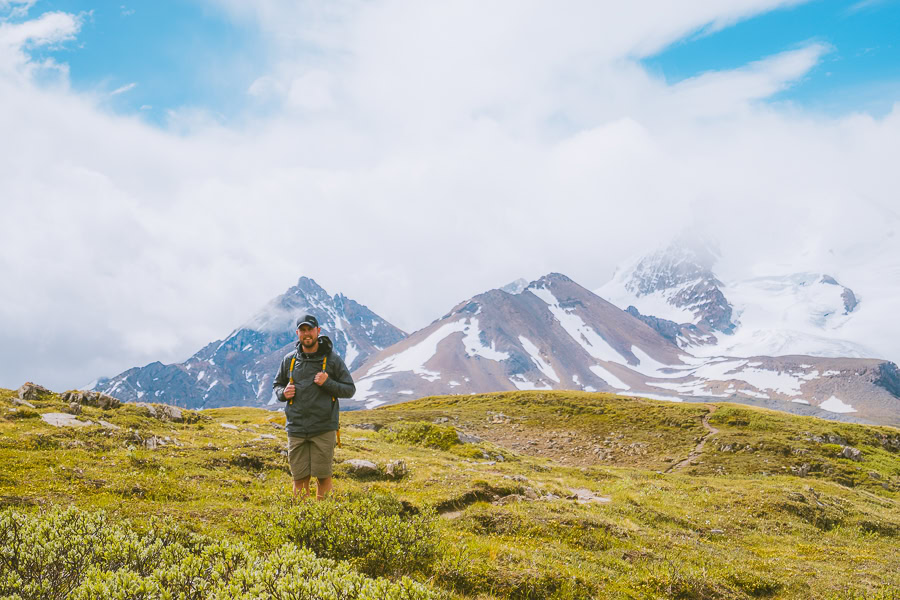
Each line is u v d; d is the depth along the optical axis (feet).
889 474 171.12
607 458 186.60
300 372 34.45
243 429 95.14
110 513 33.14
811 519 81.82
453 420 248.93
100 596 15.51
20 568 17.79
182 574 17.43
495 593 30.89
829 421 237.04
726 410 251.60
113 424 71.56
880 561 57.72
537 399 300.61
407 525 30.45
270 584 17.13
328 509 29.30
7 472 40.19
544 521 48.88
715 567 45.14
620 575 38.70
